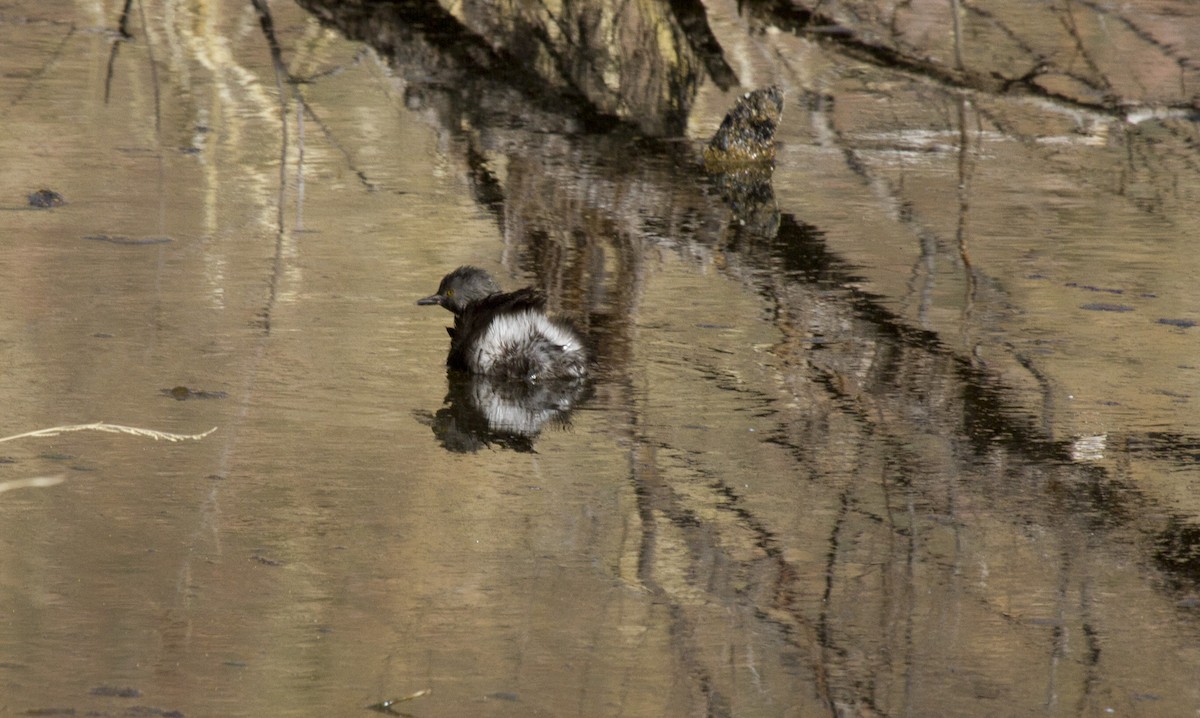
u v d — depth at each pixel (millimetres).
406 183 18766
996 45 26797
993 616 8648
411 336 13398
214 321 13398
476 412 11711
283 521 9484
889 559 9352
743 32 27078
